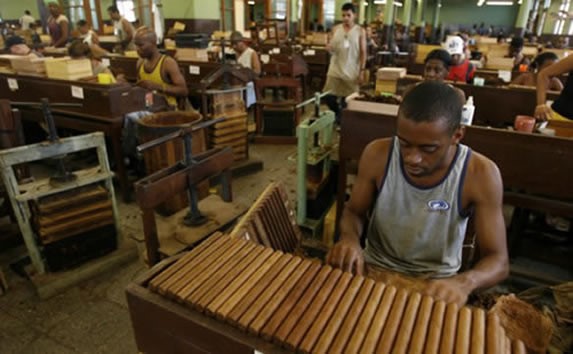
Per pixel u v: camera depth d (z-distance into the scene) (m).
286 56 5.22
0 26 8.13
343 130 1.95
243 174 3.31
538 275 1.93
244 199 2.88
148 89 2.84
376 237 1.15
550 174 1.59
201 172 1.53
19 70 3.05
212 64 3.85
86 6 9.15
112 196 2.03
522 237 2.20
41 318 1.74
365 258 1.14
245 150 3.38
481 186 0.97
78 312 1.77
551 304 1.25
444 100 0.83
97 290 1.91
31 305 1.81
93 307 1.80
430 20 21.62
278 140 4.14
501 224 0.98
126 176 2.77
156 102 2.89
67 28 6.25
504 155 1.65
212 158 1.57
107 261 2.02
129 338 1.63
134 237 2.37
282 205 1.23
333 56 4.17
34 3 12.31
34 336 1.64
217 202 1.72
